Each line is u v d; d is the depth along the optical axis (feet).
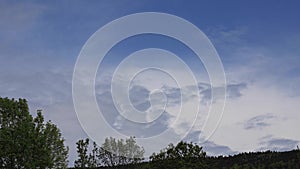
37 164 81.30
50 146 87.25
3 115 84.58
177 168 80.12
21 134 82.07
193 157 82.17
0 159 80.53
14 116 85.35
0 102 85.20
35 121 86.74
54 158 87.04
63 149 89.10
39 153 82.58
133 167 89.71
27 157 81.61
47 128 86.99
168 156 82.38
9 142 80.84
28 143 81.51
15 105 85.81
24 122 83.41
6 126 84.38
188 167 80.18
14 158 80.89
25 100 87.56
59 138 89.15
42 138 83.35
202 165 81.76
